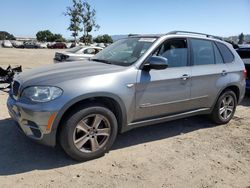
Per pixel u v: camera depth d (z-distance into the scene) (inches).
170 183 155.9
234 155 193.5
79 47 587.2
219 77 233.6
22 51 1685.5
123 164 173.2
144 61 189.9
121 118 183.8
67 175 157.8
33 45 2536.9
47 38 3946.9
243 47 374.3
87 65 192.1
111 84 173.2
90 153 173.3
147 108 192.5
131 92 181.8
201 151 196.7
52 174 158.1
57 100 158.4
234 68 247.1
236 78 248.2
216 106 240.5
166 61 182.7
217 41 242.7
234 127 247.8
